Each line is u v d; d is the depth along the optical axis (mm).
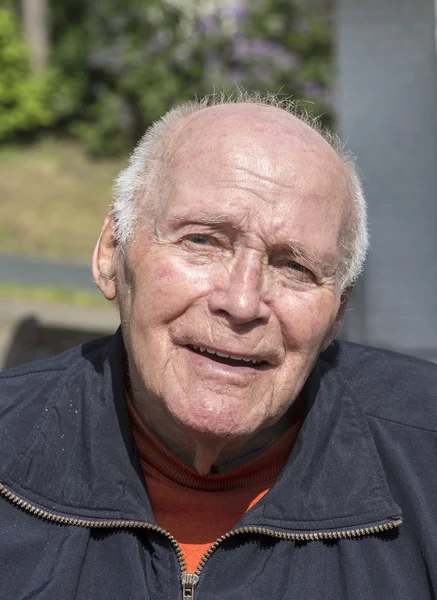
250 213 1786
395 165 3668
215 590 1875
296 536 1886
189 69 9203
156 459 1997
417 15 3574
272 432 2035
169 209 1834
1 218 8367
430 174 3656
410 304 3732
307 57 8766
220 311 1796
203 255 1829
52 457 1954
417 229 3691
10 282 7281
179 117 1991
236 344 1794
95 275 2064
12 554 1870
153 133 1986
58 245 7910
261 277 1812
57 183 9234
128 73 9594
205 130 1860
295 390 1892
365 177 3680
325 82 8359
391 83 3635
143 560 1908
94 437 1967
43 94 10352
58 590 1826
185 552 1958
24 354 3422
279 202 1799
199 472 1954
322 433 2000
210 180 1810
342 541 1900
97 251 2061
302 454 1965
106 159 9945
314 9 9148
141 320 1858
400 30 3594
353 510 1915
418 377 2201
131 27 9930
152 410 1950
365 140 3668
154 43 9453
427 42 3584
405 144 3652
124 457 1941
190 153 1847
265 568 1880
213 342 1797
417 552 1921
